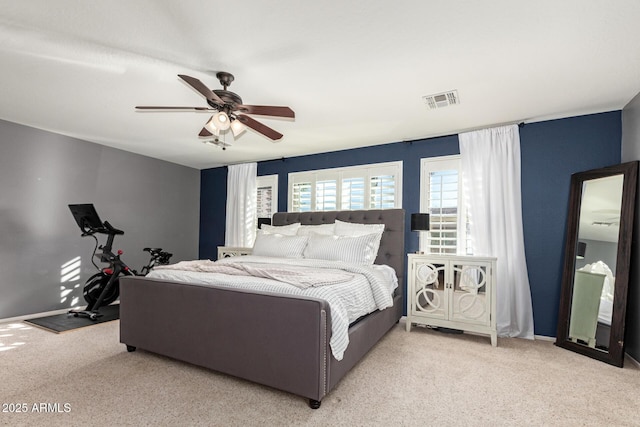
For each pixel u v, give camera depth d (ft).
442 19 5.83
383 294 9.39
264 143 14.26
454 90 8.80
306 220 15.19
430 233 12.67
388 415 6.06
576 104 9.68
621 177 9.12
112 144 14.82
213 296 7.47
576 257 10.10
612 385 7.36
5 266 11.87
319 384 6.15
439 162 12.88
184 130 12.62
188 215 19.33
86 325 11.57
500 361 8.70
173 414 6.00
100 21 5.99
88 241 14.44
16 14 5.80
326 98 9.39
